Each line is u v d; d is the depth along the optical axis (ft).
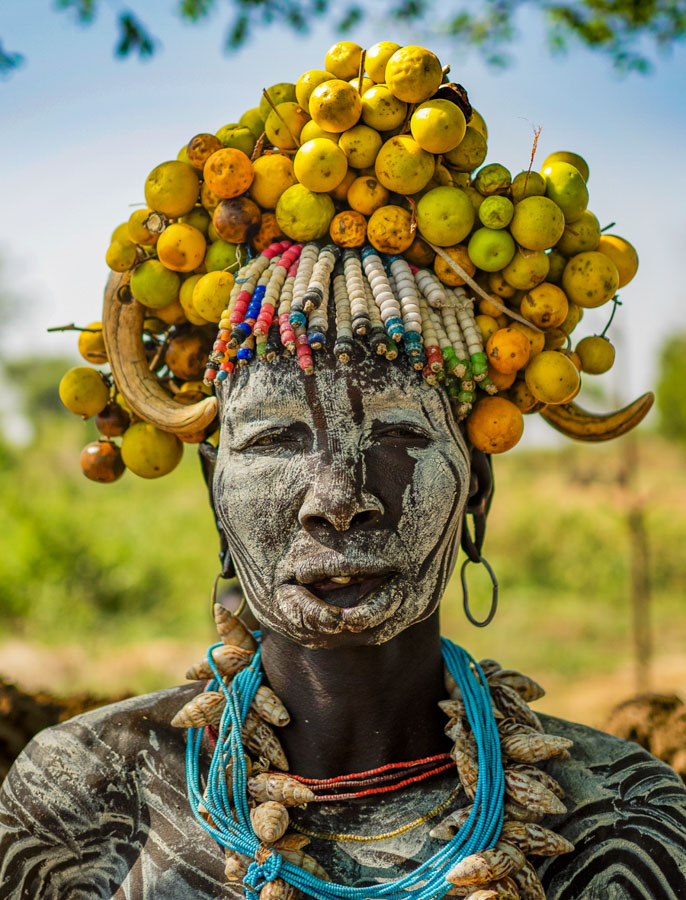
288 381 6.81
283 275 7.07
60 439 80.94
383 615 6.60
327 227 7.21
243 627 7.72
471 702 7.27
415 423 6.91
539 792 6.80
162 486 64.95
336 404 6.77
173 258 7.29
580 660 34.96
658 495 54.65
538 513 53.57
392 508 6.81
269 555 6.83
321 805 7.00
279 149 7.48
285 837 6.75
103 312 7.72
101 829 7.11
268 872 6.49
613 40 17.65
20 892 7.00
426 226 6.99
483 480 7.61
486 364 7.10
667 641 37.76
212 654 7.54
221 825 6.81
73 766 7.25
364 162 7.11
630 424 7.91
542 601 44.57
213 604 7.73
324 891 6.55
